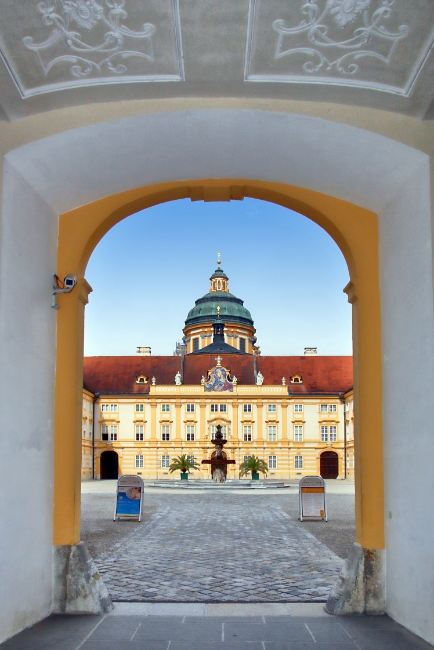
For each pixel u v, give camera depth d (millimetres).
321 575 10594
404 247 7363
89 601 7820
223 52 5754
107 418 65750
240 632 7035
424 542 6582
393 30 5426
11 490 6574
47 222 8102
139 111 6832
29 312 7305
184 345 88938
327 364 70125
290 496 34625
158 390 65750
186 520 20578
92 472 64812
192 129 7258
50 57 5766
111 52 5750
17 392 6812
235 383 65750
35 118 6742
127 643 6578
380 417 8117
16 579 6699
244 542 14938
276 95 6633
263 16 5273
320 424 65438
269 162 8109
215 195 9062
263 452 64750
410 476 7008
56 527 7988
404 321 7312
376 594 7785
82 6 5148
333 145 7312
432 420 6410
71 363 8297
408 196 7254
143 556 12750
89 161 7539
